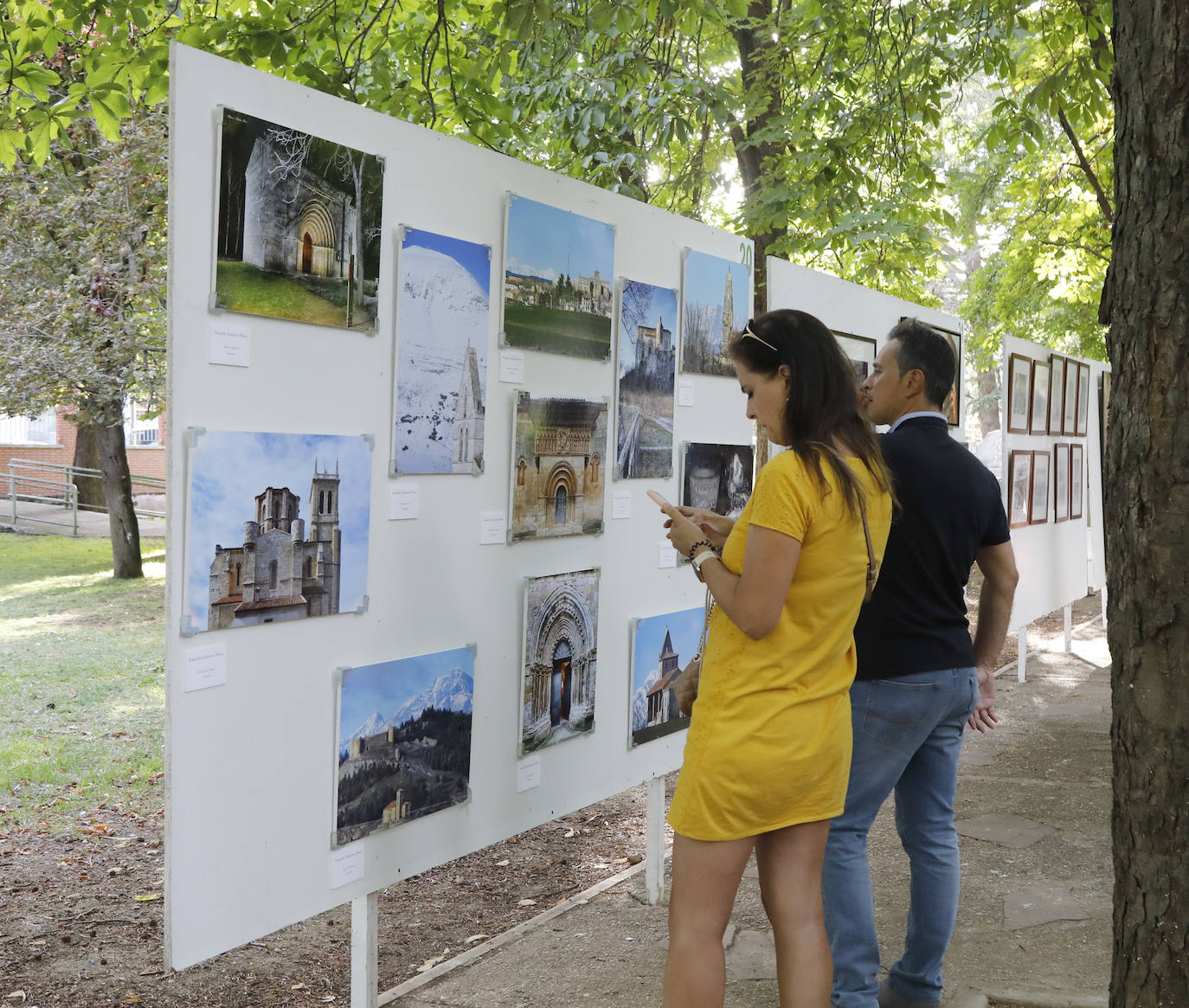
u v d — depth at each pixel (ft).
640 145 24.95
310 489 9.00
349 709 9.52
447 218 10.29
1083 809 17.97
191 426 8.02
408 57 21.31
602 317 12.51
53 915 16.37
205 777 8.33
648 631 13.74
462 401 10.57
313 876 9.33
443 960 14.43
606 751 13.14
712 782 7.78
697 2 17.75
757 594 7.63
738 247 15.28
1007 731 23.67
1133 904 7.82
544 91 24.58
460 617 10.77
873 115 27.55
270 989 13.70
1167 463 7.55
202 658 8.24
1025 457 26.50
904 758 9.63
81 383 44.45
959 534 9.66
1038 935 12.68
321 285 8.98
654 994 11.19
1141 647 7.72
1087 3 21.93
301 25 18.58
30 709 28.68
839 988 9.61
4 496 85.56
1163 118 7.51
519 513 11.41
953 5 26.37
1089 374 32.40
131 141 40.27
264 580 8.66
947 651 9.61
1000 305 50.24
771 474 7.77
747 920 13.25
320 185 8.93
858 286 18.90
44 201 43.60
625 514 13.25
